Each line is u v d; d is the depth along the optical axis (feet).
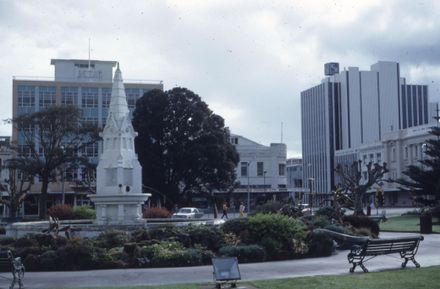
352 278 50.06
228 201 329.11
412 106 546.26
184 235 73.26
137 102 225.97
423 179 174.60
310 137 581.12
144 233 74.02
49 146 221.46
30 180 195.31
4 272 58.75
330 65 583.17
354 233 92.32
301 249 72.28
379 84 535.19
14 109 291.38
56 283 52.44
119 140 101.81
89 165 205.77
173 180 220.02
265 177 350.64
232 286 46.06
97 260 63.57
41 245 68.74
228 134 230.68
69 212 127.95
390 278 49.62
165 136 219.61
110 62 317.63
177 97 218.59
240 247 68.95
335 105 538.88
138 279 54.44
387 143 361.71
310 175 577.02
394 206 328.29
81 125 224.74
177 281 52.70
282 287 45.21
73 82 299.17
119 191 98.89
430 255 70.64
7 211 258.98
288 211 105.09
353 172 189.37
